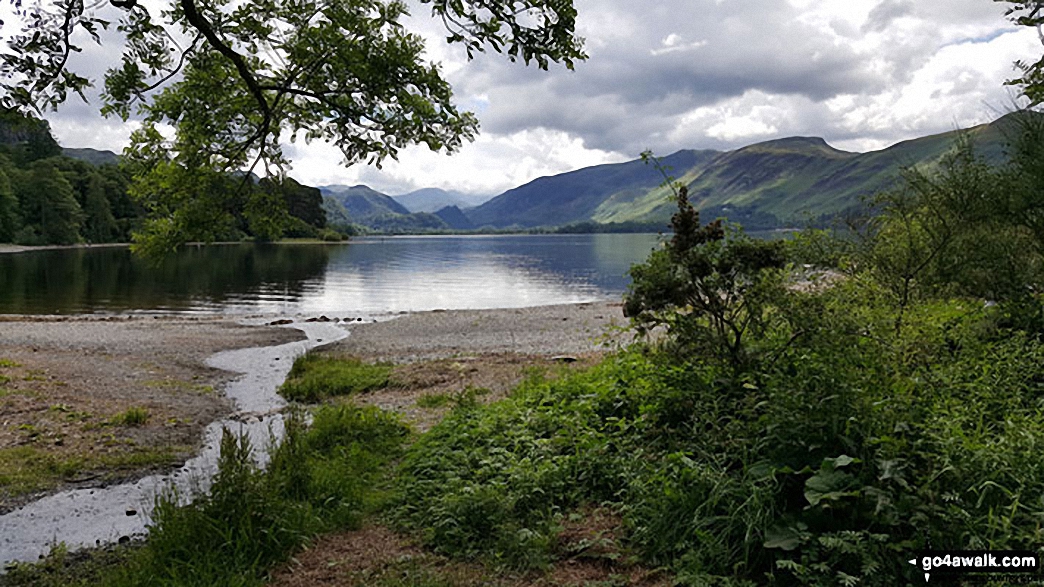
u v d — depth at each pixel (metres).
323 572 4.66
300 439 7.51
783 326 6.17
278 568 4.73
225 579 4.38
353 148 6.18
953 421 4.47
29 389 11.90
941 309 7.80
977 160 7.32
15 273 53.72
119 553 5.60
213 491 5.24
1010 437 4.31
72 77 4.38
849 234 8.39
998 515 3.71
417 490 6.15
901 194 7.95
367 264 77.25
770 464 4.45
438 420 9.72
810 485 4.00
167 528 4.89
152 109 5.80
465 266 75.62
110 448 8.87
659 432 6.07
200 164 6.31
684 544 4.25
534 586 4.18
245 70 5.50
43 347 18.36
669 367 6.81
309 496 6.07
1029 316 7.13
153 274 56.22
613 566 4.34
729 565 4.00
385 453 7.95
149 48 5.16
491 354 16.84
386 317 29.23
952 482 3.94
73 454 8.49
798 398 4.64
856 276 8.10
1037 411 5.04
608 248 136.50
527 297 42.34
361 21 5.33
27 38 4.18
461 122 6.06
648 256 6.37
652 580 4.09
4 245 97.50
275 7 5.52
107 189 118.88
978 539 3.49
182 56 5.38
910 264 7.74
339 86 5.75
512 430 7.38
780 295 5.88
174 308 33.81
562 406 7.89
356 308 35.16
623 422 6.43
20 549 5.77
